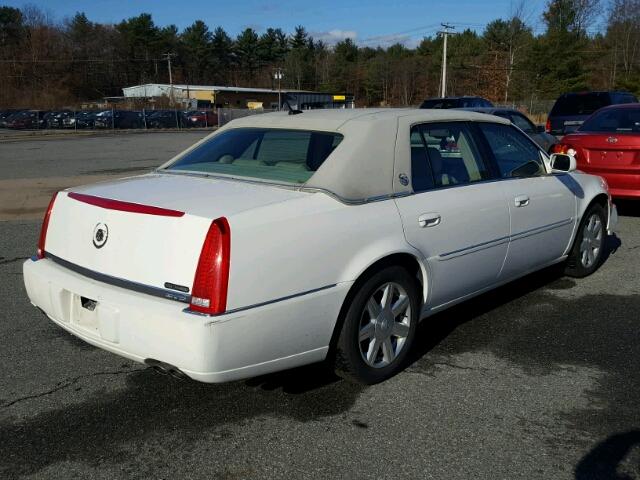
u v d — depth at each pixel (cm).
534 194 498
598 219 607
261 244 314
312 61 10381
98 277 338
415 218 388
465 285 443
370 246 360
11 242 754
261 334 315
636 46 5734
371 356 378
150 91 8475
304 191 357
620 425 342
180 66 10700
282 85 9994
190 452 316
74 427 338
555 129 1642
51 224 379
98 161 1895
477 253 440
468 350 442
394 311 388
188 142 2939
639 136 793
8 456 311
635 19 5762
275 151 407
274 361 328
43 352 434
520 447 321
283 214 328
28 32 9175
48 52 8862
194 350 297
